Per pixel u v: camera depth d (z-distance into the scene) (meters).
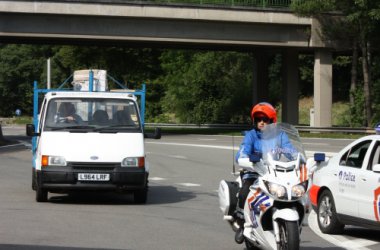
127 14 56.47
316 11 60.44
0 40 60.16
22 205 18.55
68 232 14.27
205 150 42.91
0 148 44.09
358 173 14.44
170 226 15.36
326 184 15.42
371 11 57.72
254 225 10.94
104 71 27.72
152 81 101.81
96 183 18.45
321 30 62.50
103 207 18.52
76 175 18.36
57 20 55.84
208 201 20.30
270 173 10.64
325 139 55.84
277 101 92.44
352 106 67.69
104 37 57.00
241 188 11.40
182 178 27.33
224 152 41.28
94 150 18.61
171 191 23.00
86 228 14.84
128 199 20.67
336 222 15.05
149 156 38.41
